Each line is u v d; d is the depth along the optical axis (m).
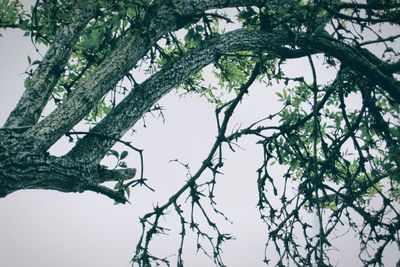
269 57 4.29
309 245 3.70
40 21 3.46
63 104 2.37
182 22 3.17
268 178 4.46
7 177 1.94
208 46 3.35
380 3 3.79
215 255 3.89
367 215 3.93
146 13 2.82
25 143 2.08
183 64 3.12
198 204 3.92
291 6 3.69
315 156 3.00
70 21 2.65
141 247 3.48
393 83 4.08
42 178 2.11
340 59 4.04
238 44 3.56
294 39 3.76
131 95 2.84
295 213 3.85
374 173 4.55
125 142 2.59
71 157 2.35
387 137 4.60
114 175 2.52
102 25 3.51
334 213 4.00
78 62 4.17
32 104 2.31
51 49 2.52
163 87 2.97
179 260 3.82
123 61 2.70
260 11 3.76
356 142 4.52
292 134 4.73
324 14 4.03
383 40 3.84
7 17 3.74
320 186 4.05
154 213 3.71
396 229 3.79
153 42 2.97
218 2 3.50
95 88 2.50
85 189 2.44
